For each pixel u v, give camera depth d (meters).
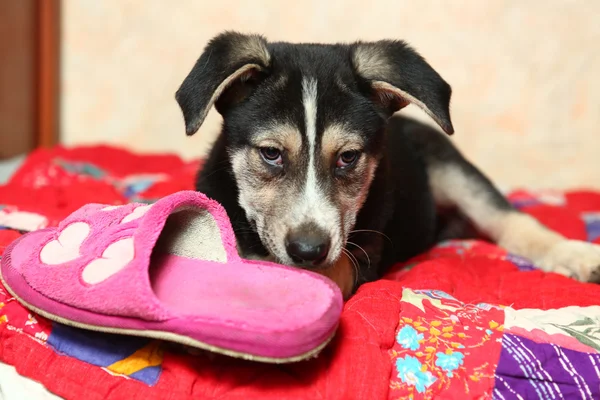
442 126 0.82
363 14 1.48
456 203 1.07
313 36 1.50
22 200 1.06
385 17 1.48
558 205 1.26
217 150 0.89
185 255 0.75
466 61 1.48
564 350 0.73
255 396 0.68
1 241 0.84
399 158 0.99
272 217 0.81
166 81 1.57
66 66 1.59
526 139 1.51
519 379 0.71
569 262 0.94
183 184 1.15
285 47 0.87
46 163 1.24
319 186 0.81
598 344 0.74
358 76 0.84
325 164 0.82
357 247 0.86
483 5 1.45
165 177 1.25
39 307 0.72
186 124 0.80
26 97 1.53
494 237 1.06
